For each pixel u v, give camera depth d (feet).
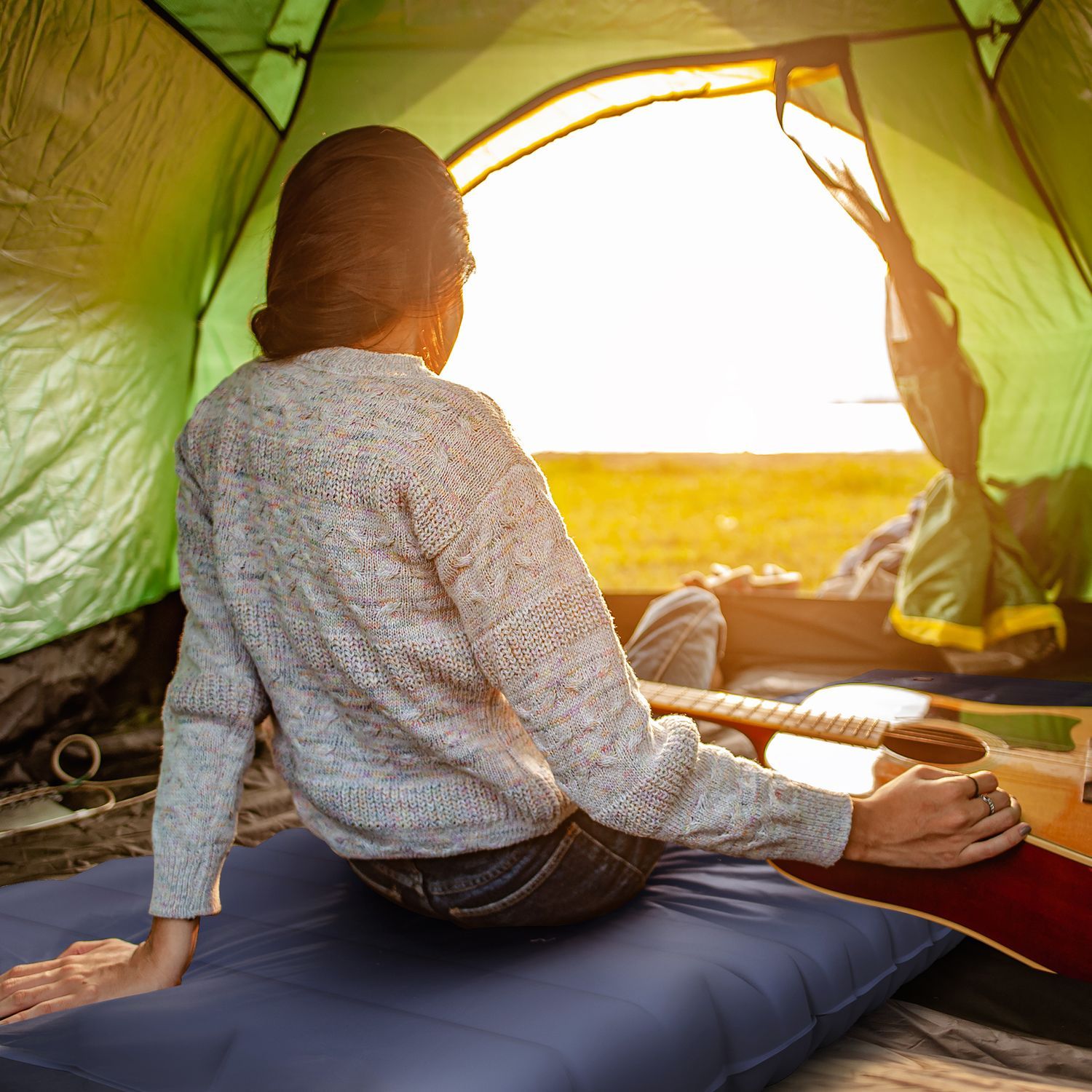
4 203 7.57
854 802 3.72
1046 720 5.57
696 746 3.27
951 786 3.83
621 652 3.23
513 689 3.10
